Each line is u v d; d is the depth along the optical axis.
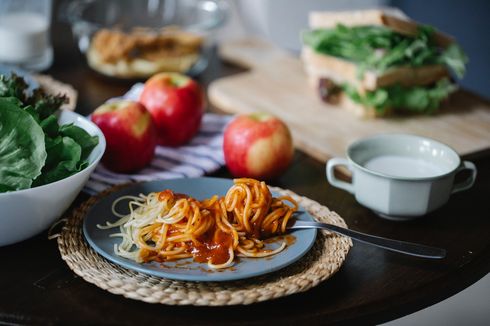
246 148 1.19
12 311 0.83
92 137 1.04
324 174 1.29
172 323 0.82
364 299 0.89
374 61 1.54
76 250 0.93
